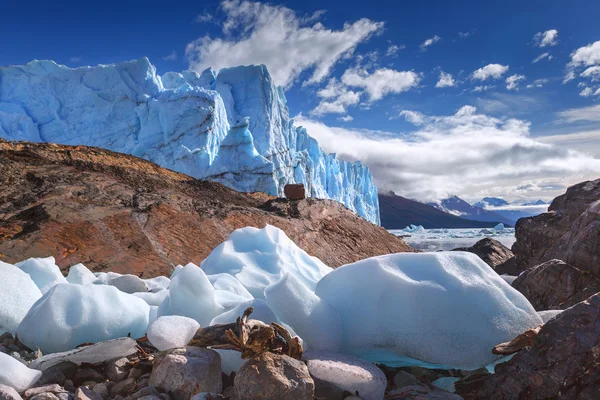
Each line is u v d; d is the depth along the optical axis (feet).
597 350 4.67
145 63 120.67
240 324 5.15
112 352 5.49
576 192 15.94
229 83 133.90
